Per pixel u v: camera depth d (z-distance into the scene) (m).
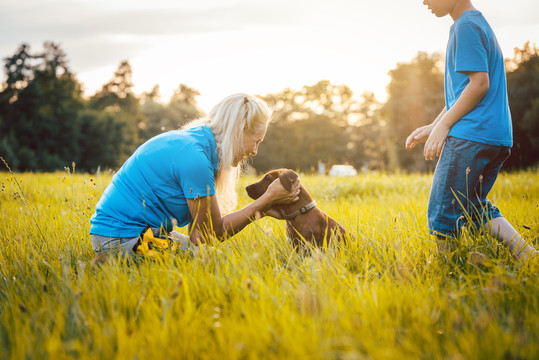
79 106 52.94
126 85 68.81
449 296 2.41
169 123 69.62
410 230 3.74
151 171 3.18
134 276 2.71
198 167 3.11
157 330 2.01
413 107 45.31
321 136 67.38
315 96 72.81
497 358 1.76
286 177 3.41
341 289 2.46
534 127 32.16
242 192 7.27
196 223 3.23
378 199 7.40
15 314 2.31
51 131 47.09
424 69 46.16
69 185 7.48
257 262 2.94
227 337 1.99
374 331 2.02
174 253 3.13
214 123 3.39
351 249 3.32
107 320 2.23
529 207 4.68
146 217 3.21
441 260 3.05
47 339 2.01
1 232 3.88
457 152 3.20
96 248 3.28
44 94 49.47
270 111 3.48
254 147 3.54
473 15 3.20
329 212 4.93
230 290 2.49
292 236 3.77
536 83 36.59
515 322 2.16
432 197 3.38
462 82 3.27
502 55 3.34
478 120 3.16
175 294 2.27
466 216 3.21
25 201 4.56
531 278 2.57
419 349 1.89
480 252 3.02
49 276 2.98
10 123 47.19
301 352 1.79
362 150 72.69
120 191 3.25
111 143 51.41
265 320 2.06
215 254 3.00
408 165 45.22
